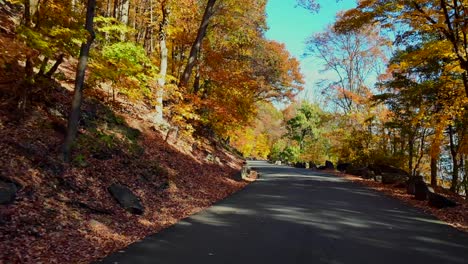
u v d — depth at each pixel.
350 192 18.92
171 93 19.39
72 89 14.84
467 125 20.72
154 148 16.62
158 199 12.20
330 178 27.39
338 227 10.61
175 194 13.55
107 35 15.45
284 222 11.06
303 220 11.45
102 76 12.15
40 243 6.89
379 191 20.06
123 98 19.34
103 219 8.97
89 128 13.12
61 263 6.41
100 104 15.48
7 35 12.70
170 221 10.52
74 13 10.73
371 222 11.47
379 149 31.53
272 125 80.19
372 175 28.75
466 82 16.36
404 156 29.77
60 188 9.17
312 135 63.69
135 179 12.47
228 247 8.20
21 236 6.84
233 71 22.94
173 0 19.08
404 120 25.28
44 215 7.83
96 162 11.59
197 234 9.25
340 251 8.16
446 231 10.49
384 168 30.06
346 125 34.97
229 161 27.80
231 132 31.03
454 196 19.48
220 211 12.50
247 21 25.56
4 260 5.94
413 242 9.15
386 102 24.75
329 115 38.88
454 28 14.72
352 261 7.47
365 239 9.30
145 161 14.30
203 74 22.23
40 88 11.93
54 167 9.62
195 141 23.28
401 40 17.47
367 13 15.13
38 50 9.52
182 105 18.78
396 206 14.84
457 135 24.62
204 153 23.19
